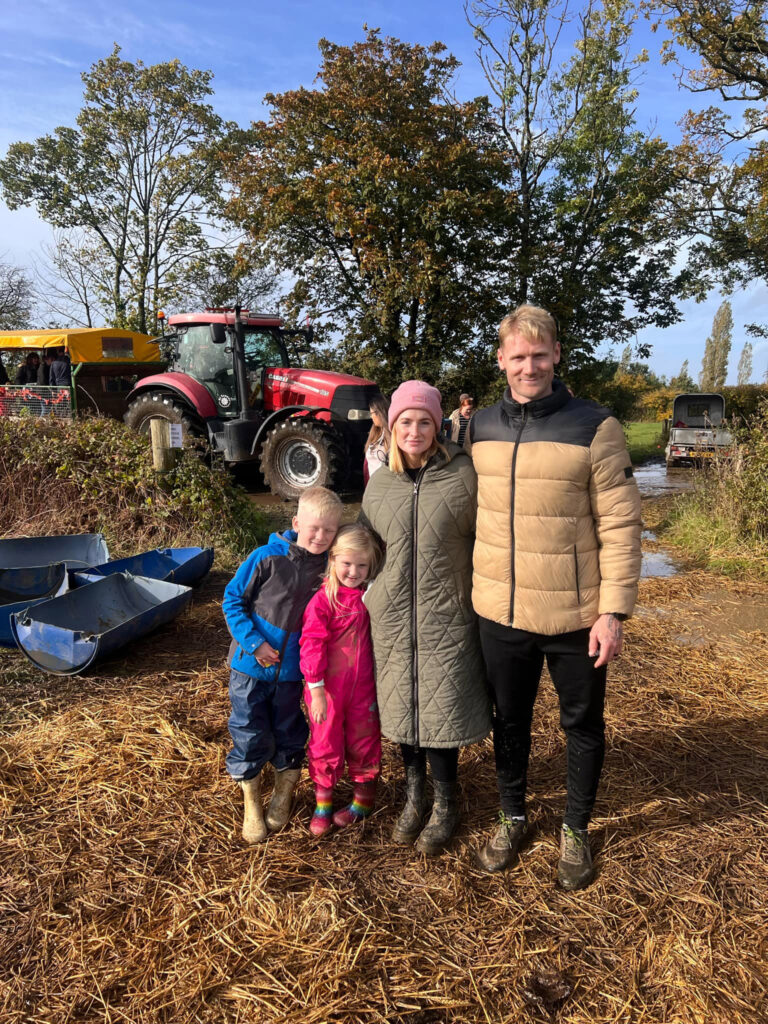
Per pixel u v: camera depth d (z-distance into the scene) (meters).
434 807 2.43
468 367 16.73
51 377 12.02
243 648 2.40
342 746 2.47
